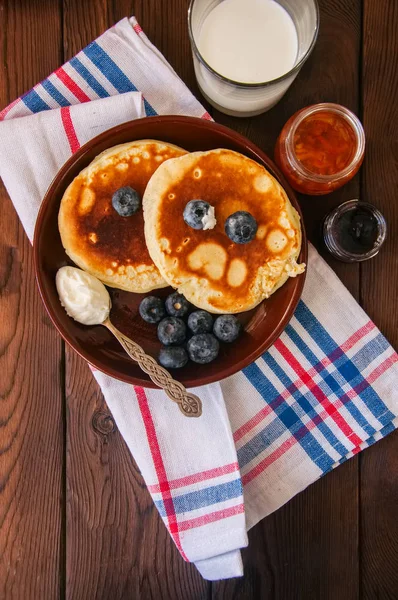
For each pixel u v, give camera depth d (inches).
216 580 24.2
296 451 23.6
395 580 24.1
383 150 23.5
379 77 23.5
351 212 22.9
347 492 24.1
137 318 22.3
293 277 21.7
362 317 23.1
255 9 21.5
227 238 21.5
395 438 24.1
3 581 24.0
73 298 21.5
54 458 23.9
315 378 23.5
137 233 21.8
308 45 21.0
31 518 24.0
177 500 23.0
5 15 23.2
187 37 23.4
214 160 21.3
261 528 24.2
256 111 22.6
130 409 22.9
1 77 23.4
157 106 23.0
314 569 24.2
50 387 23.8
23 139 22.4
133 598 24.1
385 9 23.4
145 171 21.7
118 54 22.6
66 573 24.0
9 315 23.6
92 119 22.3
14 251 23.6
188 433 23.0
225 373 21.2
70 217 21.6
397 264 23.6
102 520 24.0
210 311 21.8
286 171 22.3
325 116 22.0
